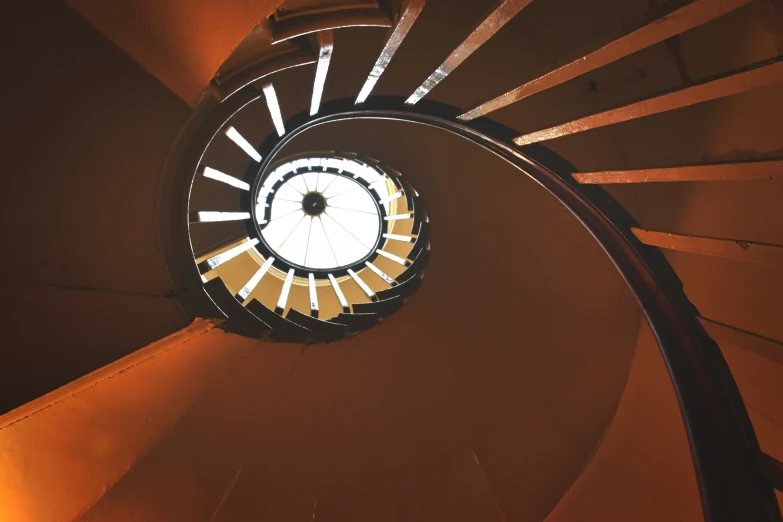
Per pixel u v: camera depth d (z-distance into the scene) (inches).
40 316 82.9
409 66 156.5
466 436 190.9
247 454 166.9
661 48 124.2
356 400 189.0
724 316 129.4
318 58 111.0
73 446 132.0
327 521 171.2
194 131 101.4
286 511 167.6
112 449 139.7
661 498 145.3
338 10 96.7
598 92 140.3
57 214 82.6
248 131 171.6
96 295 89.8
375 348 197.9
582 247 190.9
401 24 90.7
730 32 110.0
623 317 178.1
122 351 90.8
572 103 145.7
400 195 262.7
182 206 104.2
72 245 85.7
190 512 153.0
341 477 178.2
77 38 71.8
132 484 145.2
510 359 195.9
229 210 195.9
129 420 140.3
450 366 199.3
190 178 105.0
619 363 175.0
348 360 192.1
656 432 153.1
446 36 148.9
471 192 209.9
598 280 186.1
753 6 103.4
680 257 136.9
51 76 73.4
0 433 117.6
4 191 76.9
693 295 135.9
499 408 192.2
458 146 203.5
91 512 137.9
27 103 73.7
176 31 74.8
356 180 277.1
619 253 114.1
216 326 140.0
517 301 199.8
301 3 94.1
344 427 184.4
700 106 121.9
